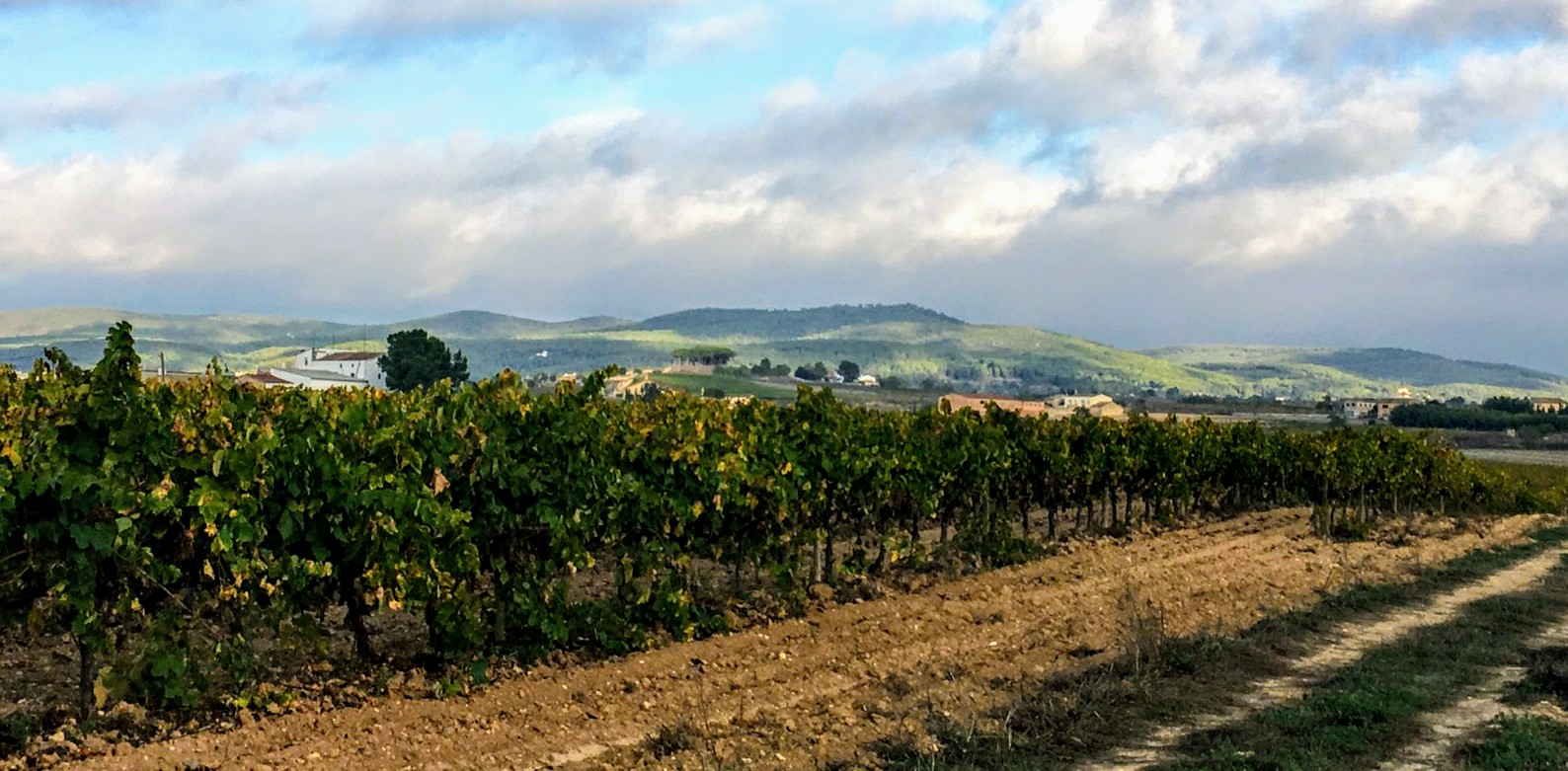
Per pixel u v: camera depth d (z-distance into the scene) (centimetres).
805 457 1555
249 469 898
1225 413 11631
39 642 1085
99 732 837
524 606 1113
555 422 1159
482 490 1098
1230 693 1059
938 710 965
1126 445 2547
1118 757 860
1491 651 1282
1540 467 5872
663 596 1248
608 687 1034
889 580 1684
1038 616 1421
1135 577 1791
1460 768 827
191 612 940
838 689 1047
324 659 1034
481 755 835
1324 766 820
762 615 1375
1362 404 12550
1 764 768
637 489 1233
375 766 802
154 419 867
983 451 2009
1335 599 1599
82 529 812
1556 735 917
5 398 854
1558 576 2045
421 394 1194
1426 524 3172
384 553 988
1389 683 1080
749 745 861
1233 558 2122
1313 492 3150
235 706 908
